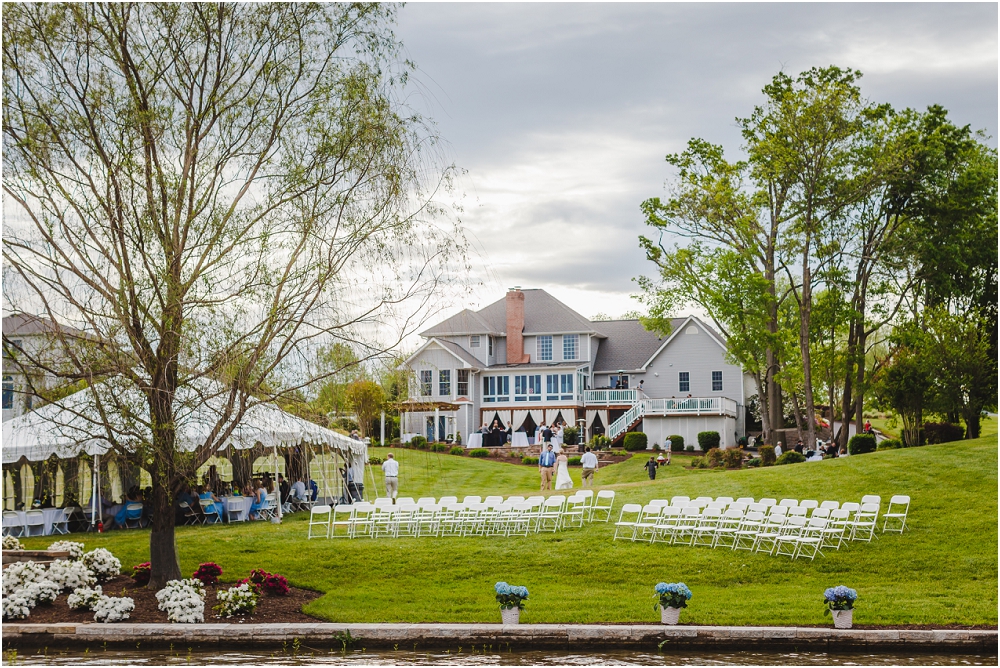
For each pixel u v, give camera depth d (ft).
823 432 177.88
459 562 63.41
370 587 57.47
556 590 56.29
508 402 187.42
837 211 130.62
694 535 67.15
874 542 65.82
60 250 47.91
